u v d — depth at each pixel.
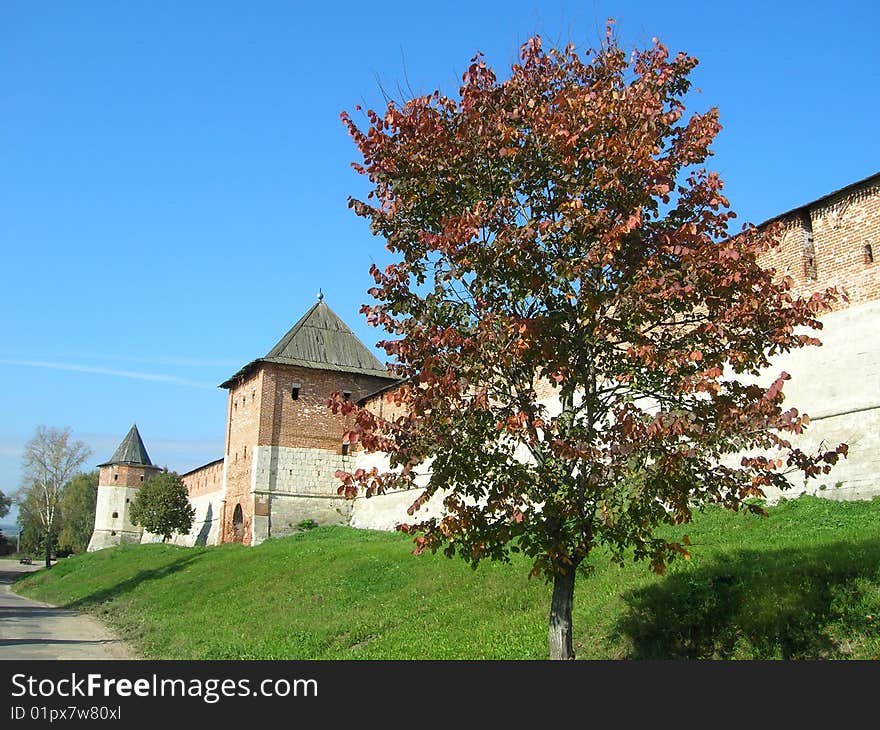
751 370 7.47
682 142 7.86
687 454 6.51
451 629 12.79
